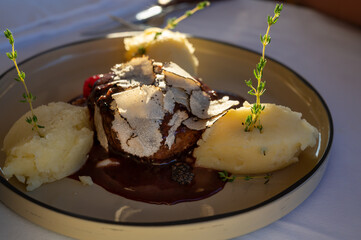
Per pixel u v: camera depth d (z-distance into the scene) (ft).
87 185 0.91
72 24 1.55
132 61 1.09
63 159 0.93
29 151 0.89
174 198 0.89
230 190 0.91
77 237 0.77
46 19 1.55
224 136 0.94
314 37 1.61
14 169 0.89
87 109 1.05
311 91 1.14
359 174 0.97
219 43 1.38
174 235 0.75
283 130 0.93
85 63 1.33
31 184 0.89
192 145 1.00
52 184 0.91
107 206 0.86
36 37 1.46
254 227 0.80
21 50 1.40
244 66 1.34
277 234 0.81
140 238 0.75
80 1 1.69
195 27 1.62
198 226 0.75
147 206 0.87
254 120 0.93
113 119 0.96
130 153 0.97
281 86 1.23
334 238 0.80
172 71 1.02
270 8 1.83
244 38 1.57
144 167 0.97
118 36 1.38
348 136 1.10
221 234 0.77
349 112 1.20
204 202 0.88
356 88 1.32
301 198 0.86
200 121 0.96
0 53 1.37
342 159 1.02
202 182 0.93
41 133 0.93
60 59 1.30
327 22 1.73
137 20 1.60
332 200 0.89
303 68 1.41
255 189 0.91
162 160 0.98
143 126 0.95
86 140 0.96
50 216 0.76
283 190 0.83
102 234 0.75
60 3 1.66
